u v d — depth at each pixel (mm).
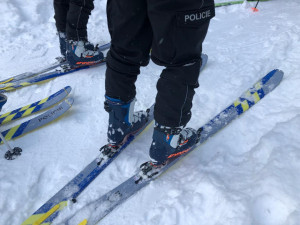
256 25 3092
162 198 1305
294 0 3980
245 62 2324
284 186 1079
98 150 1654
